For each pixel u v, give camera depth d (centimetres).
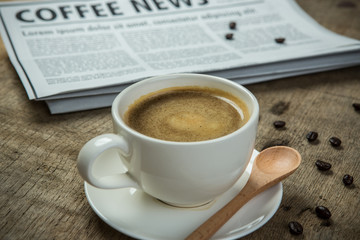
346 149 35
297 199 30
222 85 31
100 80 40
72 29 49
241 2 56
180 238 25
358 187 31
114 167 30
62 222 28
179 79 32
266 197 28
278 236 27
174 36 49
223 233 25
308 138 36
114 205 27
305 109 41
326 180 32
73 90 38
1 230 27
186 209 27
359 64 49
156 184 26
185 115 30
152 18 52
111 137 25
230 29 51
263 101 42
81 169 25
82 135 36
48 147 35
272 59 44
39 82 39
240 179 30
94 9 52
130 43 47
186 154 24
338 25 56
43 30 48
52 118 39
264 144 36
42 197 30
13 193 30
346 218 28
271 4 56
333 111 40
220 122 29
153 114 30
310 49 46
